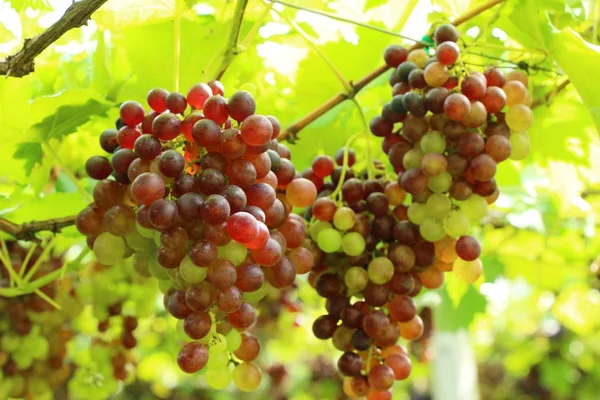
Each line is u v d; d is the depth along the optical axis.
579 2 0.89
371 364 0.80
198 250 0.68
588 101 0.83
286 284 0.74
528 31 0.86
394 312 0.79
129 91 0.94
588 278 1.48
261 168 0.71
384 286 0.79
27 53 0.72
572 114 0.96
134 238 0.74
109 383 0.98
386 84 1.01
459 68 0.77
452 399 1.46
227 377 0.74
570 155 0.99
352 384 0.80
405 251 0.79
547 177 1.10
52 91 0.94
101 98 0.83
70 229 0.94
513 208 1.19
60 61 0.97
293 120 1.00
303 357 2.24
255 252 0.71
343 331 0.80
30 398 0.95
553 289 1.47
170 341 1.26
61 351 0.97
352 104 1.00
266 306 1.13
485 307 1.17
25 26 0.92
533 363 2.55
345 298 0.81
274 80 1.01
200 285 0.69
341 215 0.79
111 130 0.78
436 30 0.80
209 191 0.69
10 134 0.84
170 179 0.71
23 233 0.83
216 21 0.92
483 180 0.77
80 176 0.99
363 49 0.98
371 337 0.79
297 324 1.24
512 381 2.71
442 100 0.76
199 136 0.69
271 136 0.71
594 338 2.46
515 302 2.31
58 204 0.93
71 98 0.82
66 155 0.97
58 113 0.83
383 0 0.97
